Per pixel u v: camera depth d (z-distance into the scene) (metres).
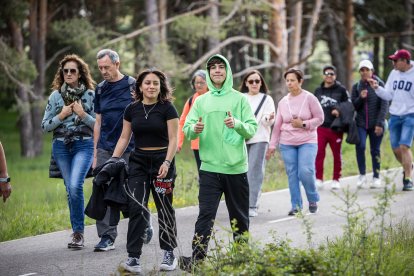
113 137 14.25
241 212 12.58
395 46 60.41
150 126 12.46
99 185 12.47
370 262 11.30
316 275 10.14
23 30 55.22
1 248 15.16
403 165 20.94
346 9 53.66
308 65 60.59
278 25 44.53
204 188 12.52
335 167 22.34
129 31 58.75
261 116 18.14
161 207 12.59
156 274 12.38
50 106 14.73
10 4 45.84
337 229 16.17
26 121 54.69
